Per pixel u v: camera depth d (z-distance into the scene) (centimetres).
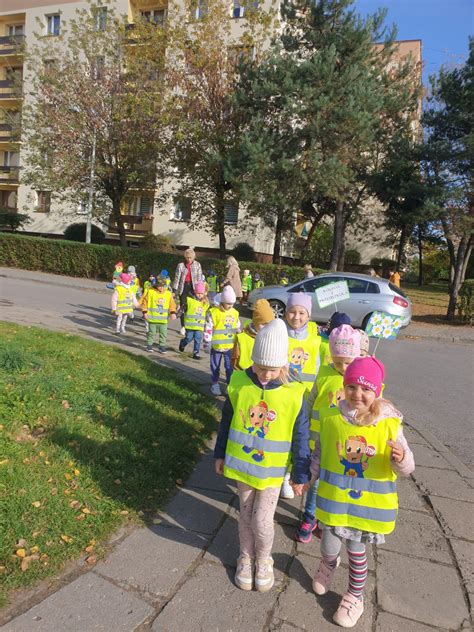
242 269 1875
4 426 411
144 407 520
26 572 263
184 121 1983
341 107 1619
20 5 3494
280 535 341
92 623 240
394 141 1770
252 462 281
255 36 2141
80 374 601
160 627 244
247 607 265
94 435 432
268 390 283
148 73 2180
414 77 1972
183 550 306
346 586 291
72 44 2322
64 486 341
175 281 1078
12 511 303
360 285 1316
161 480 381
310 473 284
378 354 1077
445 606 282
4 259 2422
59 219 3478
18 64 3728
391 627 262
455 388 810
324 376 335
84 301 1491
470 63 1636
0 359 562
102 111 2228
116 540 306
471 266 3425
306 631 253
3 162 3941
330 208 2625
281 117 1778
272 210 1936
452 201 1655
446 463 495
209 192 2275
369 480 260
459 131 1677
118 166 2350
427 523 374
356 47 1711
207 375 748
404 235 2902
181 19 2131
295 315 392
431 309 2005
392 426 258
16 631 229
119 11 3062
